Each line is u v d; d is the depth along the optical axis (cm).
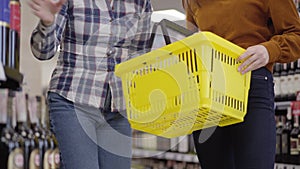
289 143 412
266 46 182
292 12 196
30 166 186
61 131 183
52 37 170
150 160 531
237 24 198
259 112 191
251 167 189
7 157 171
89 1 191
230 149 204
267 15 200
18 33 172
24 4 311
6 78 162
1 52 160
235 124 196
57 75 190
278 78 426
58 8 162
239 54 176
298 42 191
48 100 191
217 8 204
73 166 180
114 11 195
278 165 413
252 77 193
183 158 543
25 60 319
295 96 413
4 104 170
